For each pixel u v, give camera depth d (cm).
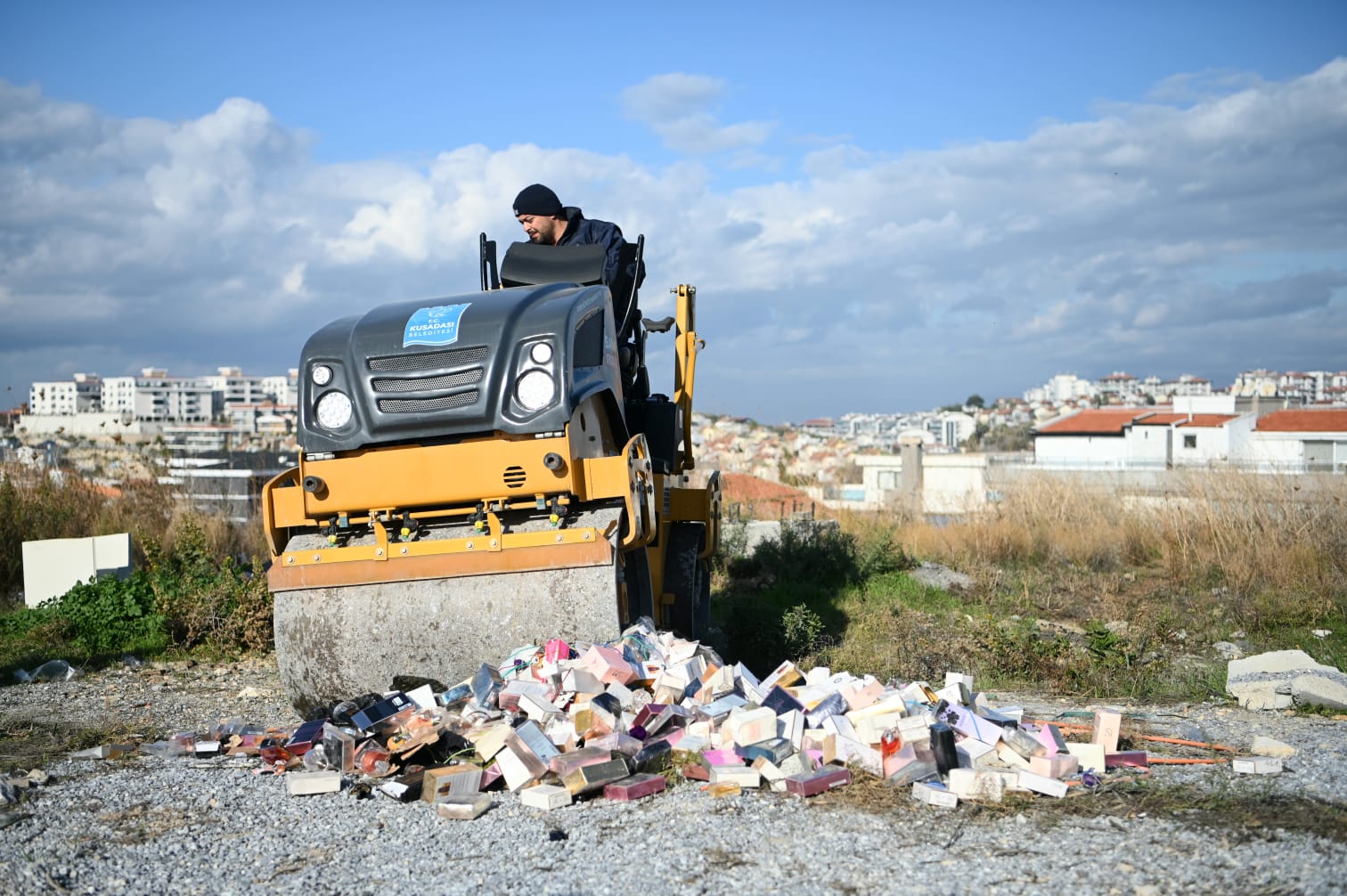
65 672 867
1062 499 1788
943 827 445
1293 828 432
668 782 511
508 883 398
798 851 420
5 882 406
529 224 791
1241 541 1439
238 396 18950
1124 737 597
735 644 943
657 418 820
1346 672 820
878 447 7275
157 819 482
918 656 824
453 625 598
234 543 1472
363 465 610
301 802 503
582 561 585
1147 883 382
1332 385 15675
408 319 625
